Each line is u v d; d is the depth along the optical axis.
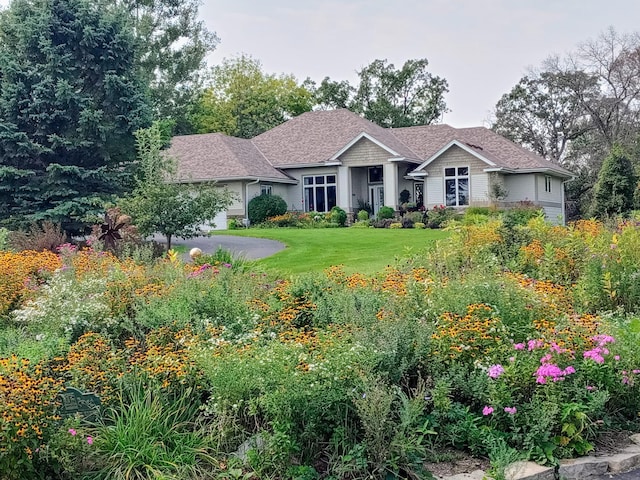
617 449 5.41
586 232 12.30
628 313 8.46
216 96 54.25
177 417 5.05
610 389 5.77
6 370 4.33
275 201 31.67
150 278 8.75
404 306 6.96
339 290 8.07
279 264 15.95
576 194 47.19
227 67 54.41
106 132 20.53
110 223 16.50
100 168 20.45
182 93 45.94
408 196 34.25
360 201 35.56
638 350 6.06
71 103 20.39
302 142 35.91
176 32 45.53
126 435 4.63
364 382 4.84
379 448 4.69
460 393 5.62
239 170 31.25
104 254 11.52
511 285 7.25
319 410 4.79
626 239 9.65
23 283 8.43
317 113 38.03
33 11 21.28
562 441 5.23
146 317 6.52
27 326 7.12
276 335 6.56
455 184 32.28
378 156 33.22
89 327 6.72
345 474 4.68
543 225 12.98
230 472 4.56
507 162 33.12
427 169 32.84
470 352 5.81
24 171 19.59
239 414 5.04
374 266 14.70
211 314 6.93
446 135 36.44
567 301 8.54
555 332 6.00
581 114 48.53
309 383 4.77
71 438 4.22
